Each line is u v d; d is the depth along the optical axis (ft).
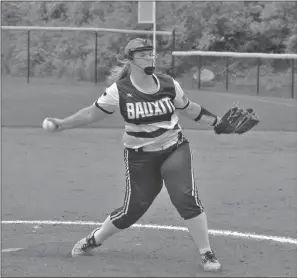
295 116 215.51
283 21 315.99
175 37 322.96
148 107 66.90
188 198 66.95
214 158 149.38
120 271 65.67
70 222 91.76
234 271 66.54
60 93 260.21
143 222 91.56
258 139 181.06
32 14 369.09
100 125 208.33
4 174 130.21
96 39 316.19
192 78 284.41
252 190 114.73
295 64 275.18
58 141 176.96
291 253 75.15
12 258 71.51
